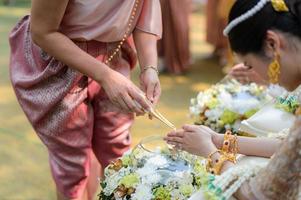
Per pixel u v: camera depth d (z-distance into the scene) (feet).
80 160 7.80
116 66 7.75
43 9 6.70
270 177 4.83
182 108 15.01
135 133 13.20
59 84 7.41
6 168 11.53
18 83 7.61
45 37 6.91
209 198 5.18
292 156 4.69
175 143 6.23
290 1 5.56
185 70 18.43
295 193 4.86
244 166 5.28
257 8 5.61
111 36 7.30
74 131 7.66
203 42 22.15
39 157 12.03
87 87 7.56
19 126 13.60
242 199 5.13
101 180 7.31
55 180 7.98
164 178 6.30
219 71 18.70
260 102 8.71
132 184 6.31
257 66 5.81
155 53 7.79
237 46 5.87
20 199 10.41
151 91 7.50
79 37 7.20
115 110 7.82
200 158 6.50
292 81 5.71
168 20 17.87
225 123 8.64
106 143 8.04
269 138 6.22
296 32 5.47
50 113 7.61
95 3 7.02
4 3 27.14
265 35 5.58
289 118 7.19
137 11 7.59
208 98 8.93
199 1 27.55
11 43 7.77
